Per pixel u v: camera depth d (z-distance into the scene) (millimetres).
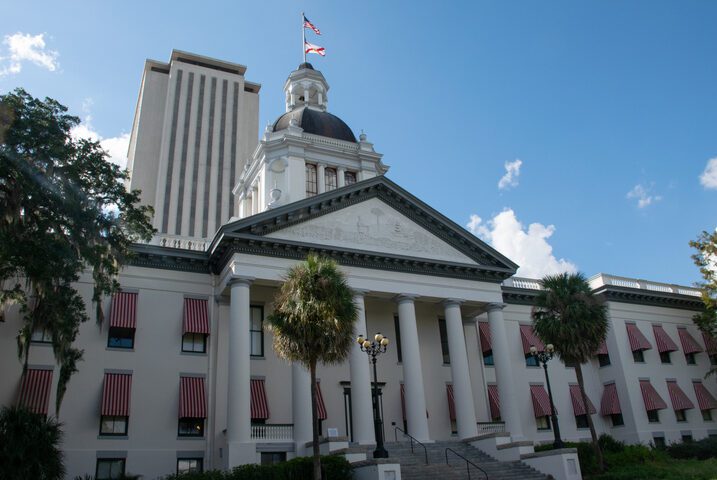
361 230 34688
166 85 106938
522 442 30156
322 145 47219
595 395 43875
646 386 43344
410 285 35031
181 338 32031
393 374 36375
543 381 41781
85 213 23547
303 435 28891
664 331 47031
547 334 33688
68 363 23953
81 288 30719
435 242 36812
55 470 21281
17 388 27812
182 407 30047
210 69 107312
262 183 46125
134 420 29438
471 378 38719
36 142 22062
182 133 99250
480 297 37031
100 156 24469
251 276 30781
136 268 32469
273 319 23047
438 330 39031
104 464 28344
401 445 30969
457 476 27188
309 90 54719
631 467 30641
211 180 97250
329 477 24016
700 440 40750
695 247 44844
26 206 22422
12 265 22422
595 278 47375
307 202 33094
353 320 23141
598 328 33281
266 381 32562
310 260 23531
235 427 27547
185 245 34906
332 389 34000
